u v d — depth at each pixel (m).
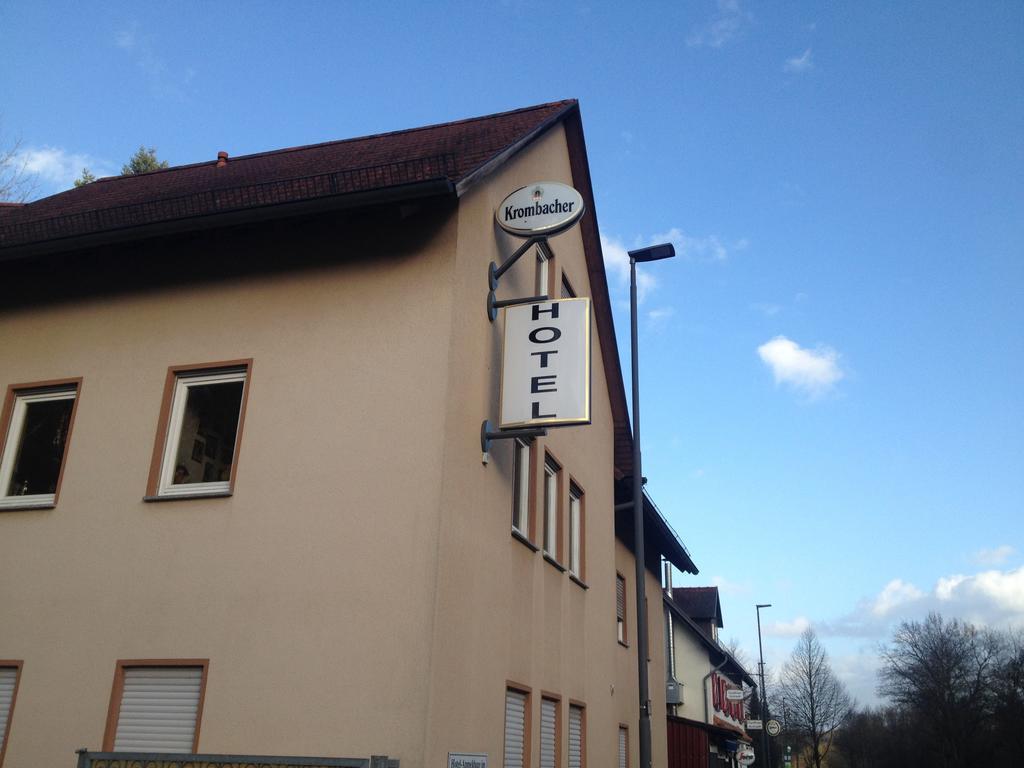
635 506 12.96
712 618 44.94
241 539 8.72
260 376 9.35
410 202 9.16
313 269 9.60
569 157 14.66
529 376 9.71
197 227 9.47
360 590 8.20
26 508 9.57
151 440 9.49
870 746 91.06
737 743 39.59
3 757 8.59
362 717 7.77
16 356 10.49
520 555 10.61
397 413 8.73
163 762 7.35
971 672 71.12
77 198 14.95
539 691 10.86
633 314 14.18
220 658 8.34
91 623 8.87
